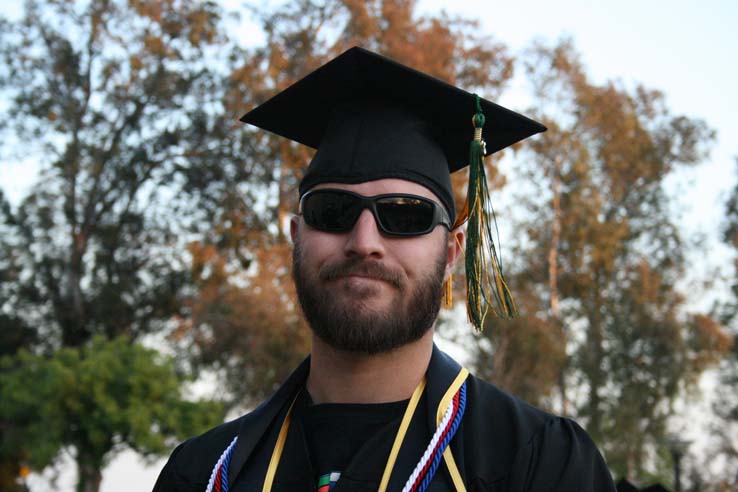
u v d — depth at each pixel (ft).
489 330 68.80
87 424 45.75
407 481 6.02
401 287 6.28
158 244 82.64
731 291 83.82
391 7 69.87
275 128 8.56
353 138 7.01
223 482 6.63
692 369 80.69
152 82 78.89
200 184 78.79
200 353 69.67
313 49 71.77
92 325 80.53
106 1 78.79
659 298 84.02
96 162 79.46
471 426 6.36
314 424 6.59
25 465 50.55
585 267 82.58
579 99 83.41
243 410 67.31
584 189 82.84
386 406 6.45
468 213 6.98
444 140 7.95
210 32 79.66
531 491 5.94
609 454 78.38
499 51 69.77
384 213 6.38
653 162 86.94
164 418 46.80
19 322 80.12
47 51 80.23
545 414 6.64
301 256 6.55
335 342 6.29
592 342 82.84
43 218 80.59
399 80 7.14
